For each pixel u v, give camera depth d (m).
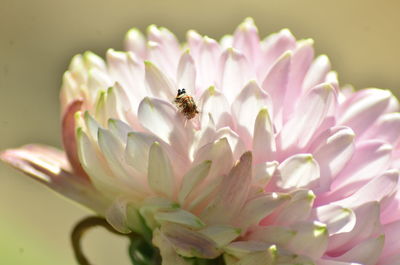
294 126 0.28
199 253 0.27
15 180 0.56
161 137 0.28
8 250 0.51
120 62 0.30
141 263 0.29
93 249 0.51
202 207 0.28
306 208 0.27
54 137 0.61
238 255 0.27
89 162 0.29
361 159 0.28
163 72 0.29
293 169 0.28
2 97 0.63
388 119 0.29
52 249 0.53
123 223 0.28
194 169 0.27
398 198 0.29
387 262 0.28
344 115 0.29
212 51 0.30
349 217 0.27
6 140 0.60
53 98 0.64
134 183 0.28
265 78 0.29
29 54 0.67
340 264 0.27
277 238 0.27
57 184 0.30
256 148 0.28
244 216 0.28
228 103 0.28
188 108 0.28
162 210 0.28
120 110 0.29
